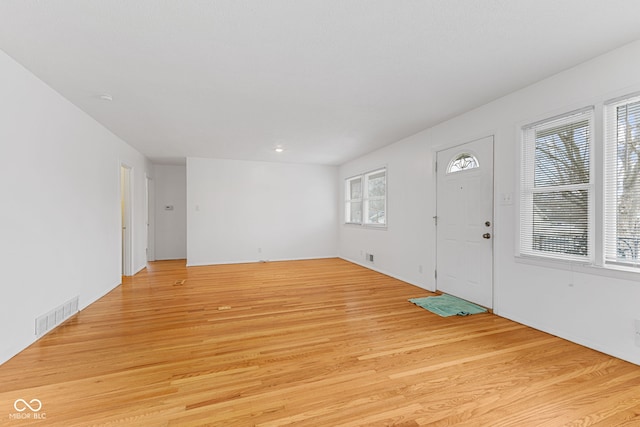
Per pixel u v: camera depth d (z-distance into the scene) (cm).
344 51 215
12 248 219
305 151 564
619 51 212
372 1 162
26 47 205
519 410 161
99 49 209
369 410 161
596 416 156
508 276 301
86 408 160
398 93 292
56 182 277
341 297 384
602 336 224
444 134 385
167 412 158
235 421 151
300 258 705
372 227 575
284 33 192
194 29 187
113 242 425
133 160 523
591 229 232
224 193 643
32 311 241
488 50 214
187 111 338
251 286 442
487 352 229
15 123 223
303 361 215
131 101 306
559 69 244
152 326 281
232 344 243
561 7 168
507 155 299
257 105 322
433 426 148
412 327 281
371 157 574
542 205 271
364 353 228
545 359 216
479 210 336
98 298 373
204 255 629
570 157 247
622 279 212
